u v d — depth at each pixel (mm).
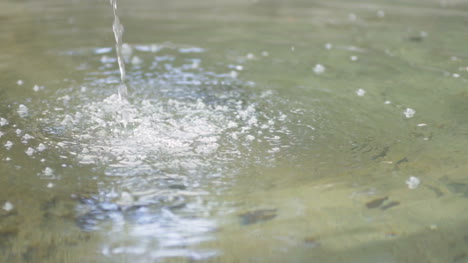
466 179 1197
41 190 1152
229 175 1234
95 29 2945
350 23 3184
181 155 1342
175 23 3146
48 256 917
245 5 3863
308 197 1127
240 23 3154
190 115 1626
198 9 3664
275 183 1193
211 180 1209
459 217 1032
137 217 1052
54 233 992
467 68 2180
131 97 1802
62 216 1053
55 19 3219
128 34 2830
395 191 1148
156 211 1074
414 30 2971
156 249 938
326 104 1742
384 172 1245
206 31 2918
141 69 2170
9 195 1128
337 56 2389
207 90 1895
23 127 1511
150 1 4012
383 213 1055
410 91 1880
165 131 1497
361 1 4148
